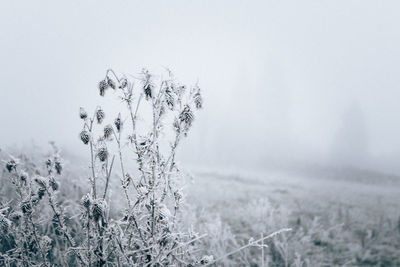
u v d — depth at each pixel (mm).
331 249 6152
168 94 2371
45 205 3598
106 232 2463
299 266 4523
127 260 2398
